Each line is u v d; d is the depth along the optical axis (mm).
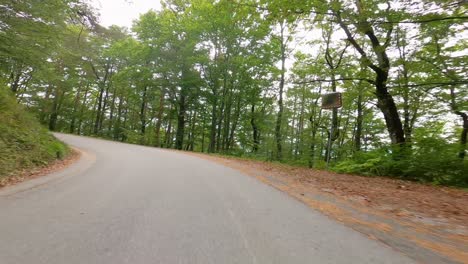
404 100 15141
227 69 26172
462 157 10422
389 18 9086
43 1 10969
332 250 3275
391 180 10273
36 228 3658
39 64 12539
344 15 10008
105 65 38188
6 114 10766
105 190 6102
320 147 23531
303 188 7605
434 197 6953
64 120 42375
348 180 9750
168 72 30594
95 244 3203
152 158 13578
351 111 23672
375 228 4223
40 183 6805
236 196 6000
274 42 23422
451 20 9047
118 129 38062
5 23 10562
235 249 3203
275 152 22969
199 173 9242
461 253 3330
